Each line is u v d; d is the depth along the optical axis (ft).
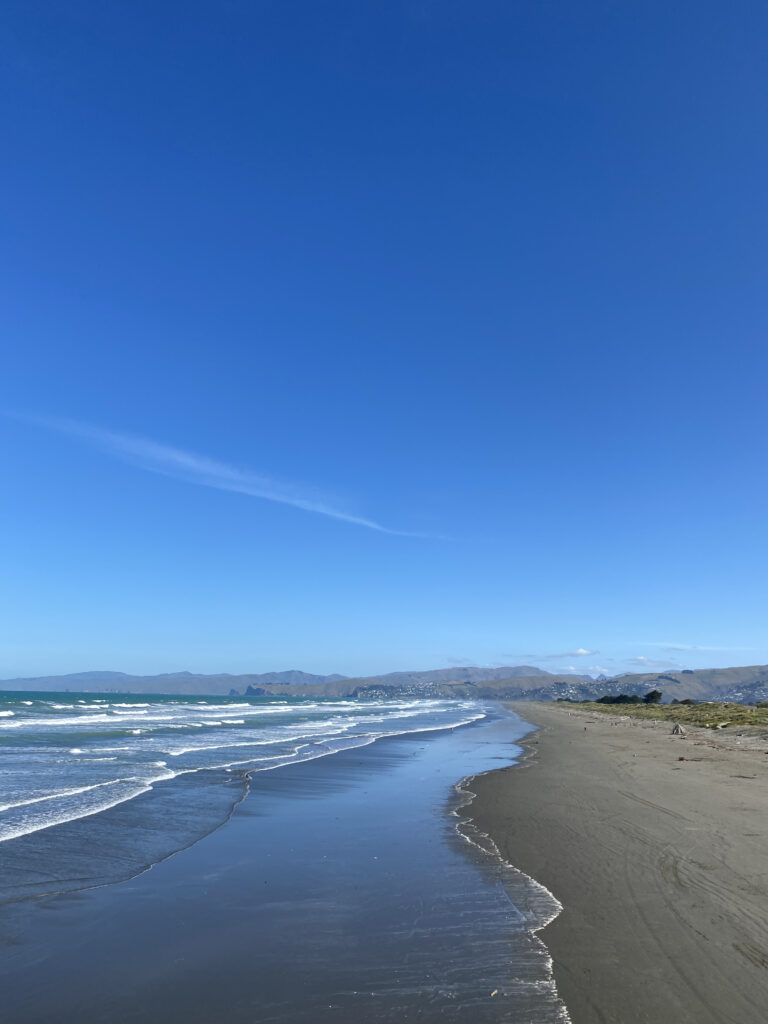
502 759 83.71
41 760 71.00
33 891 28.37
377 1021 17.57
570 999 18.38
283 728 146.10
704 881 27.81
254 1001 18.92
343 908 26.61
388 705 453.17
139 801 48.75
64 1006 18.70
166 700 467.52
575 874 29.99
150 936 23.80
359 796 54.29
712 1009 17.51
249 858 34.35
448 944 22.66
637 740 109.40
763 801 45.52
